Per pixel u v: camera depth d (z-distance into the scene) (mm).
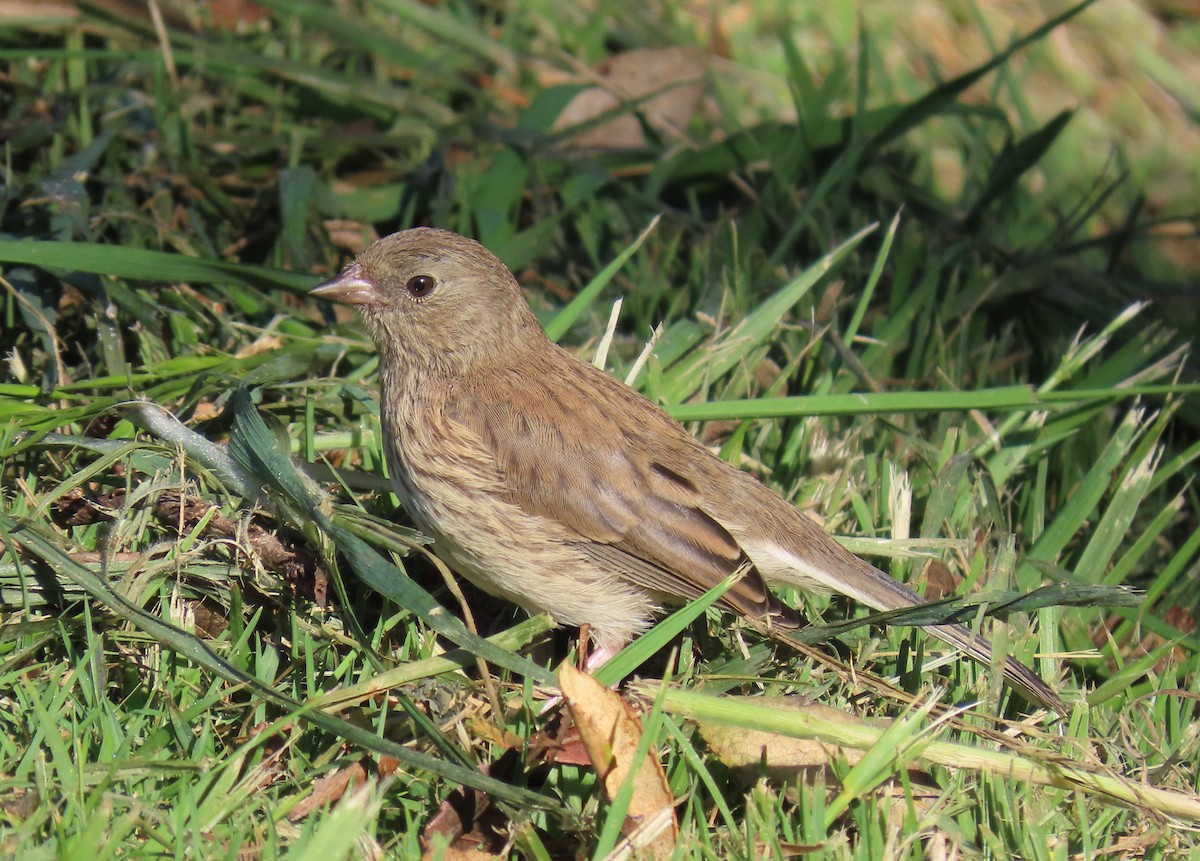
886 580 8430
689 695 7145
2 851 6156
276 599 7980
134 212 10625
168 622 7309
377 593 8281
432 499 8320
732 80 14242
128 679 7516
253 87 12648
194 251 10789
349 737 6797
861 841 6754
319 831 6039
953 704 7969
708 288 11188
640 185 12930
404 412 8578
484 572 8375
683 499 8227
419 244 8633
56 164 10906
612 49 14656
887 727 7145
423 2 14445
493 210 11891
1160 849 7176
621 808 6387
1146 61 15453
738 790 7242
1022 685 7961
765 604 7906
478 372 8594
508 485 8188
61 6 12508
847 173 12188
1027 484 10188
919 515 9711
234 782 6828
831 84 12992
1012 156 12414
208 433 8953
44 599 7719
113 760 6695
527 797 6684
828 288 10523
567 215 12125
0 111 11883
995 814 7148
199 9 13492
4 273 9672
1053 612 8586
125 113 11688
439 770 6711
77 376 9523
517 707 7527
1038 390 10312
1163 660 9156
